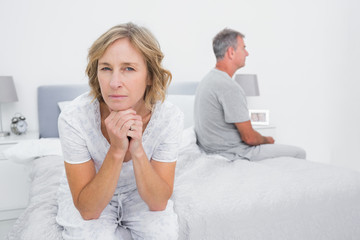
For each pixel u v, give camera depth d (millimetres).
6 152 1938
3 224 2090
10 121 2518
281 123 3363
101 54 787
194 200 1112
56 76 2592
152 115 969
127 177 1031
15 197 2129
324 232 1165
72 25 2596
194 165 1616
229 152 1893
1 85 2230
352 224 1213
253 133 1875
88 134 905
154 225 927
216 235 1024
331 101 3535
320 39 3420
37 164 1747
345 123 3623
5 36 2439
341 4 3459
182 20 2889
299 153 1953
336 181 1278
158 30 2824
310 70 3414
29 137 2252
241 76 2873
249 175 1385
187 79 2955
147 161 884
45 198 1219
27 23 2484
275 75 3279
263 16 3172
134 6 2740
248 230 1063
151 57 820
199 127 1984
